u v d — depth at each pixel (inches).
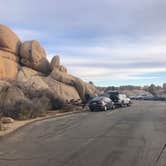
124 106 1729.8
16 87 1307.8
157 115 1128.2
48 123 920.3
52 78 1914.4
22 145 554.9
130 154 461.7
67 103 1499.8
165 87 5255.9
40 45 2094.0
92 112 1353.3
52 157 450.0
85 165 400.8
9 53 1921.8
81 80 1993.1
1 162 422.6
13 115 1050.7
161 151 482.3
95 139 607.8
